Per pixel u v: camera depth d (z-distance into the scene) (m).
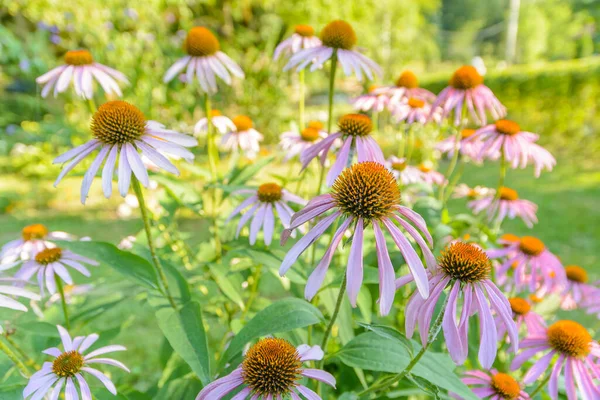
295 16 1.47
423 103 0.48
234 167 0.44
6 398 0.26
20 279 0.30
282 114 1.67
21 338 0.43
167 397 0.31
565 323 0.31
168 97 1.30
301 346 0.25
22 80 1.56
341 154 0.32
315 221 0.31
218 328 0.53
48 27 1.29
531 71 1.97
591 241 1.03
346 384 0.35
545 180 1.54
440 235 0.36
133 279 0.28
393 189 0.22
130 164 0.25
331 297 0.32
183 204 0.39
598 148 1.82
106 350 0.27
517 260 0.41
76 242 0.28
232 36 1.59
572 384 0.29
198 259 0.41
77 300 0.40
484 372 0.34
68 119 1.41
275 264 0.32
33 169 1.55
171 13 1.48
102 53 1.24
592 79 1.82
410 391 0.31
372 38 1.64
